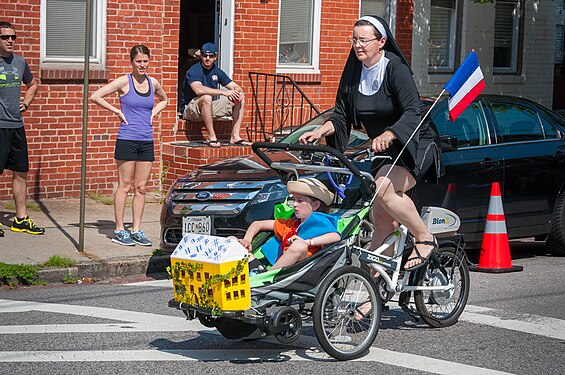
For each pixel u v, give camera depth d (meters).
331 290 9.07
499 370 9.07
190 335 10.20
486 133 14.30
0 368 8.79
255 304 8.90
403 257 10.46
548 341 10.16
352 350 9.30
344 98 10.03
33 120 17.19
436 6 24.30
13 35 14.33
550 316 11.24
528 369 9.12
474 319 11.02
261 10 20.23
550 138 15.13
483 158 14.03
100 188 18.14
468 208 13.84
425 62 23.69
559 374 8.99
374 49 9.59
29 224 14.74
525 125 14.93
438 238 10.48
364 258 9.51
